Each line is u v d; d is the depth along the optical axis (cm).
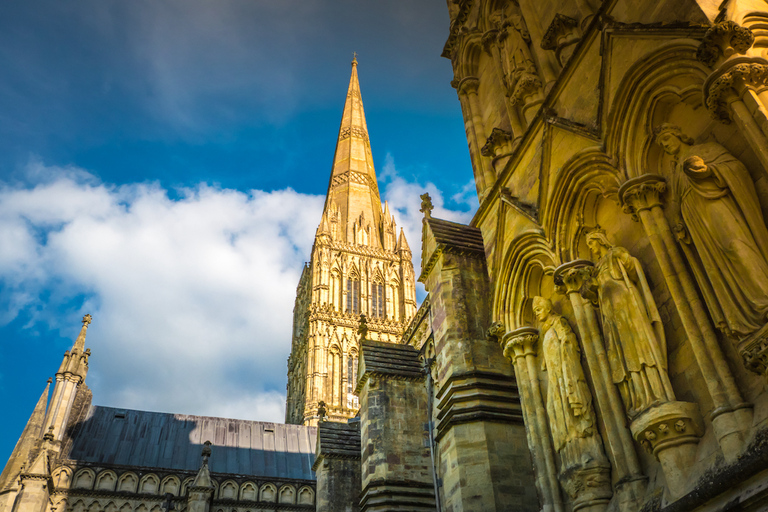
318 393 9519
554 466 1221
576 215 1241
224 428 6812
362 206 13012
